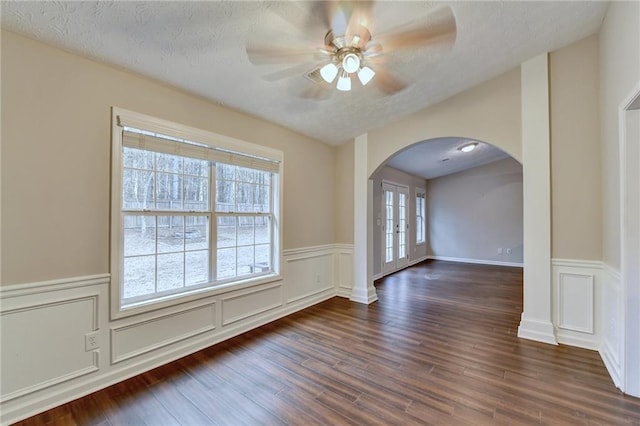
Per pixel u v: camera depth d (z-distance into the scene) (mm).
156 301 2377
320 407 1861
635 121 1965
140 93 2266
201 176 2781
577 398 1929
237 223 3105
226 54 2117
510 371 2266
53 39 1807
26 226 1773
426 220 8117
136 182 2326
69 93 1929
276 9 1735
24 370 1768
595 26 2482
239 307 3039
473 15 2137
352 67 1850
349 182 4301
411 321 3355
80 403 1896
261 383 2127
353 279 4246
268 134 3357
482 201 7309
